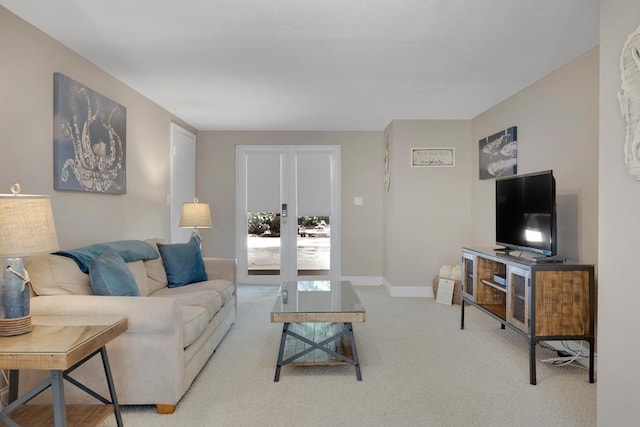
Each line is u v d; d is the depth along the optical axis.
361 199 6.04
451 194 5.25
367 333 3.73
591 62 2.94
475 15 2.40
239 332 3.77
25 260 2.30
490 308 3.44
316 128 5.85
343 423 2.15
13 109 2.35
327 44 2.82
